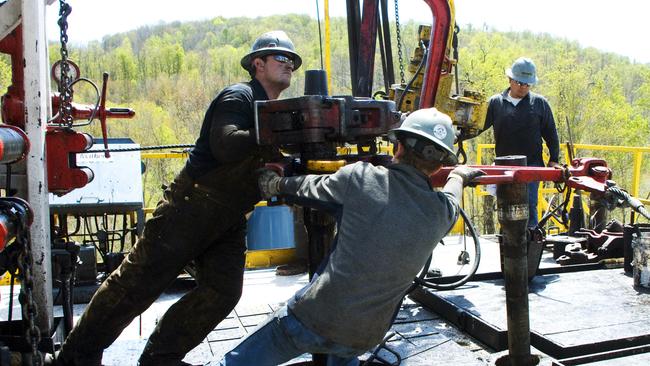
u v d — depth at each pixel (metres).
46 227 2.86
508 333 3.20
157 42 80.81
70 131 3.12
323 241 2.92
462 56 28.14
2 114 3.15
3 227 2.11
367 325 2.32
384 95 4.63
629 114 27.95
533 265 4.51
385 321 2.39
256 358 2.45
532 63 5.72
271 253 5.62
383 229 2.24
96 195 5.00
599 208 5.73
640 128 27.20
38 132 2.78
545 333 3.40
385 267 2.25
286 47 2.83
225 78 58.34
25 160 2.79
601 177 3.62
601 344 3.26
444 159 2.38
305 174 2.68
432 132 2.34
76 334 2.87
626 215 14.12
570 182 3.51
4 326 2.85
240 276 2.94
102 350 2.93
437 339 3.53
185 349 2.90
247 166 2.69
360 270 2.25
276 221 5.22
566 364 3.07
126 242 9.61
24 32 2.74
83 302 4.34
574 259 5.08
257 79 2.85
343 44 46.69
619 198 3.45
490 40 29.97
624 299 4.05
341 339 2.32
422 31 4.92
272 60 2.81
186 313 2.88
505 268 3.18
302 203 2.44
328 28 4.85
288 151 2.83
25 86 2.78
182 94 51.75
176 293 4.69
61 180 3.13
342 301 2.27
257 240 5.22
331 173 2.58
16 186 2.84
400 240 2.24
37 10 2.74
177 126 35.53
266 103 2.50
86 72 60.06
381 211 2.26
